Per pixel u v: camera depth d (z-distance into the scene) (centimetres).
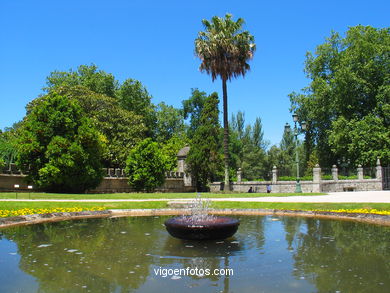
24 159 2553
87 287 453
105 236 856
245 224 1057
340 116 3903
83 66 5462
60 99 2738
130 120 4500
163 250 686
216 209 1480
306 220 1151
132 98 5675
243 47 3256
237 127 6981
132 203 1655
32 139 2562
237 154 6275
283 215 1332
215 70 3238
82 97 4106
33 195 2073
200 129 4006
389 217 1053
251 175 6119
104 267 555
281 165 6625
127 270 538
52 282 475
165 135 6475
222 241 779
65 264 576
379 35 4009
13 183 2623
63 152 2584
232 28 3266
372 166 3641
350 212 1198
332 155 4634
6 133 4256
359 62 3956
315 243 743
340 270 525
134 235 872
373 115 3831
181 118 6819
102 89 5288
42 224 1096
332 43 4484
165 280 484
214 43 3177
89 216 1344
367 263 567
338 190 3584
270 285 457
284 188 3559
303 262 579
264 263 575
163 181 3444
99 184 2972
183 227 759
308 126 4703
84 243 765
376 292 423
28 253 662
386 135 3519
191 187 4084
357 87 3906
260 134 6875
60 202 1619
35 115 2686
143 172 3219
